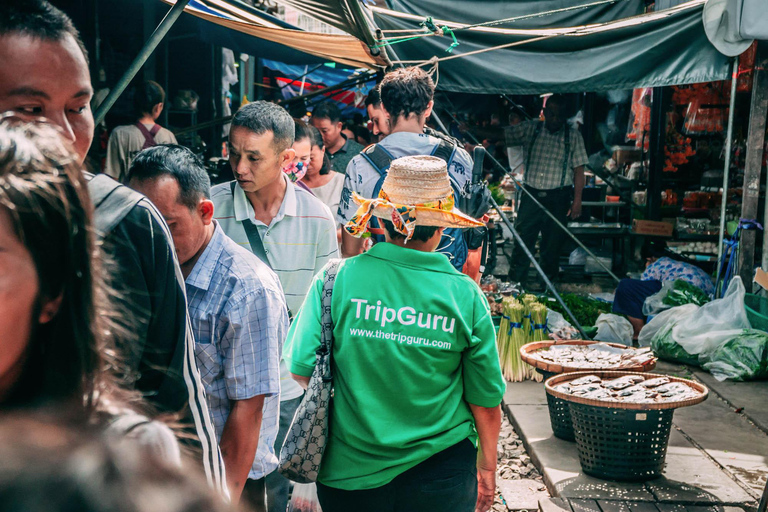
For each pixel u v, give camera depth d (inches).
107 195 48.4
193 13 244.2
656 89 403.2
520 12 285.1
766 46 261.0
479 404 93.7
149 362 49.5
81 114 51.1
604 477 159.2
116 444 13.5
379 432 87.7
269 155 116.6
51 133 26.9
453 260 137.9
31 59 46.3
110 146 270.5
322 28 414.3
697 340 240.5
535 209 366.6
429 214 91.5
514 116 422.6
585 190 436.8
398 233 93.9
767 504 137.6
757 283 263.9
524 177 370.3
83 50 50.3
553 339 233.9
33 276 24.6
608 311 296.5
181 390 51.7
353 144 265.9
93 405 24.5
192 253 85.5
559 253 379.2
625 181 438.0
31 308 25.0
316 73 521.3
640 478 157.8
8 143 24.3
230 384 85.8
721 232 282.4
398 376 88.3
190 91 386.9
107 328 30.5
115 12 339.9
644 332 264.2
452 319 89.4
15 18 46.3
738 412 202.4
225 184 125.8
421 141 140.1
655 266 302.2
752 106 265.7
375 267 91.7
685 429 190.2
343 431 89.4
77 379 27.4
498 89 280.1
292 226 125.0
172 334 51.3
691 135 406.0
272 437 99.0
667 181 416.5
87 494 12.1
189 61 415.2
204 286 85.3
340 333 90.7
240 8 225.6
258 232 123.5
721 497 150.6
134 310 46.9
